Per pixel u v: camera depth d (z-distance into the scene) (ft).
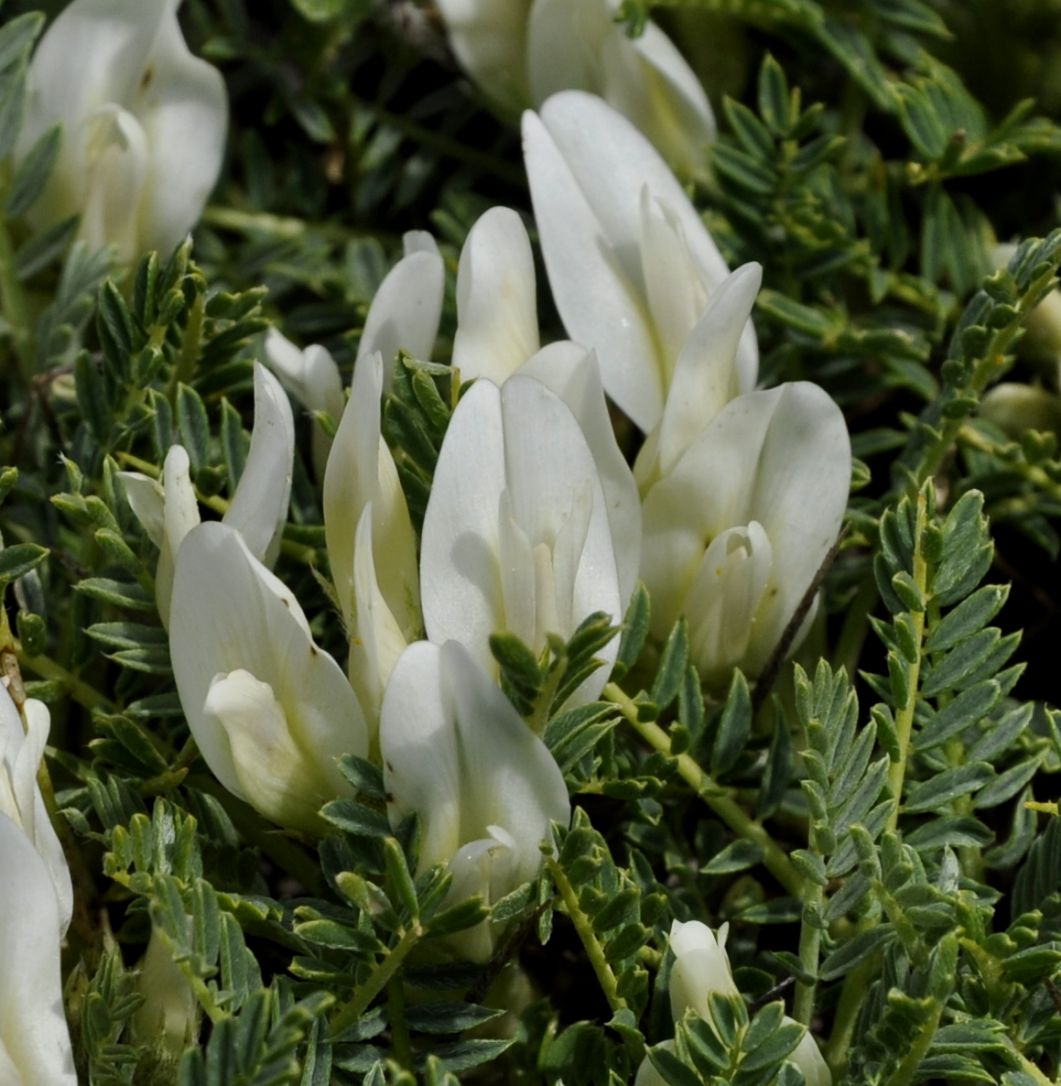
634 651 0.80
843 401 0.90
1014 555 0.90
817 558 0.81
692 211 0.84
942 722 0.79
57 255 0.88
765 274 0.90
